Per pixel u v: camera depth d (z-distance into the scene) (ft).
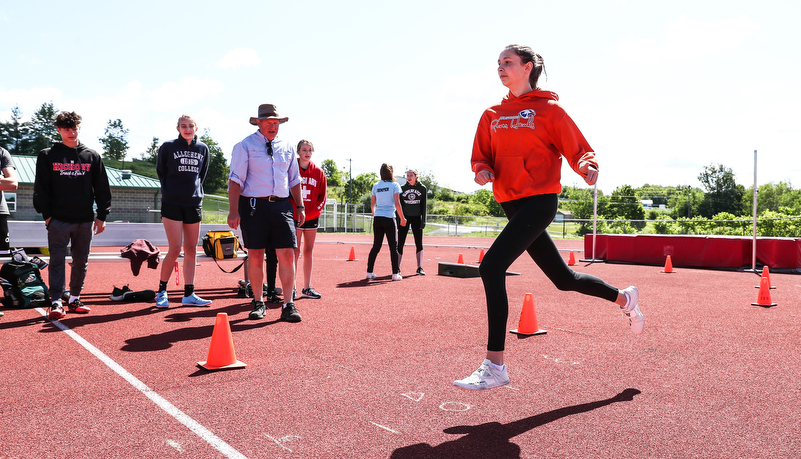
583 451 8.43
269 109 18.42
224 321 12.97
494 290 10.27
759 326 18.43
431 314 20.08
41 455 8.14
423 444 8.66
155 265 23.80
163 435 8.91
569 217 208.44
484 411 10.18
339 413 10.00
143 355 13.89
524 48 11.30
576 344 15.57
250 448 8.45
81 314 19.48
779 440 8.87
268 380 11.94
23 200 117.39
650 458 8.18
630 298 12.41
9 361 13.25
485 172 11.20
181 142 20.66
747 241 38.88
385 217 30.27
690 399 10.90
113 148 419.33
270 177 18.33
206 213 156.35
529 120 10.84
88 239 19.63
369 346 15.10
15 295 20.59
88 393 10.96
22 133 358.64
